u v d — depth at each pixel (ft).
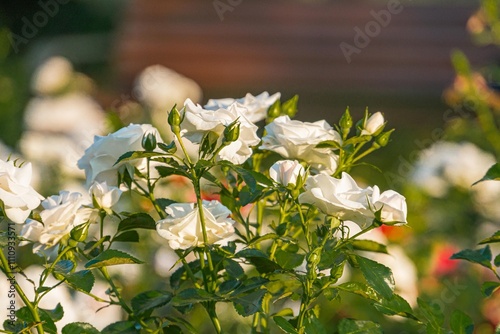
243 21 53.42
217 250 9.77
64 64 40.04
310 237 10.03
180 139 9.11
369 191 9.11
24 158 27.12
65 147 27.17
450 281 21.21
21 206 8.69
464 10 52.26
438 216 24.39
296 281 10.12
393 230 20.08
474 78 24.68
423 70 50.60
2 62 45.73
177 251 9.77
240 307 9.04
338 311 16.55
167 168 9.74
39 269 15.15
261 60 52.03
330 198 9.07
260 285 9.16
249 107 10.93
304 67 51.72
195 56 51.98
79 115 36.68
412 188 24.44
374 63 51.37
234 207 10.36
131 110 32.63
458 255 9.98
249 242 9.59
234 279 9.67
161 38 52.16
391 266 19.06
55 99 37.76
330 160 10.08
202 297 8.98
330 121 50.96
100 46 69.77
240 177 10.28
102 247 9.98
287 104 11.21
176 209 9.29
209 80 51.62
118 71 51.24
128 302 18.21
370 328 9.27
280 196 10.13
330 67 51.60
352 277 18.03
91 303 17.12
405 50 51.44
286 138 9.92
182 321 9.98
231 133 9.02
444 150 25.95
